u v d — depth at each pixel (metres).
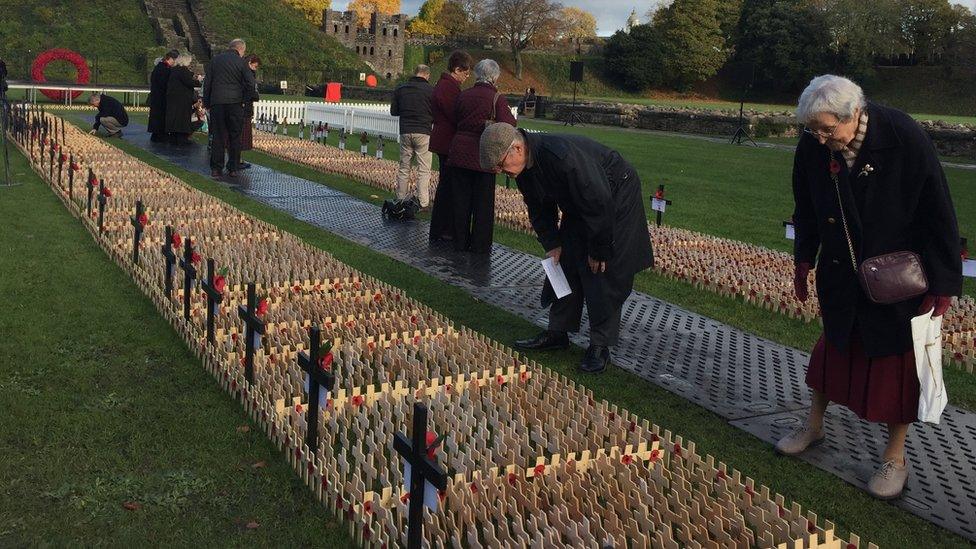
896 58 76.69
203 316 6.19
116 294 7.09
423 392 4.99
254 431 4.64
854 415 5.28
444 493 3.59
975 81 68.50
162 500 3.87
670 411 5.25
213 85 14.19
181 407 4.91
